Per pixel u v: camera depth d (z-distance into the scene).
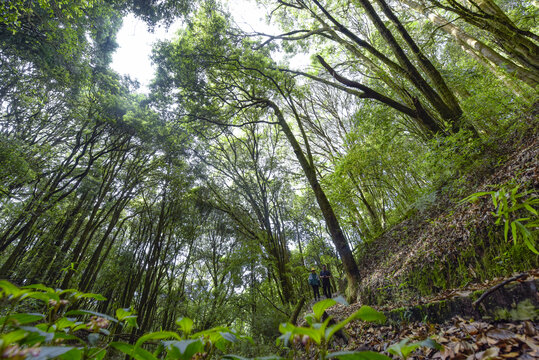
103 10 10.05
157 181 15.59
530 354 1.46
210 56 11.84
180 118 14.03
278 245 16.08
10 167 7.74
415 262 5.38
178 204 16.03
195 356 0.93
